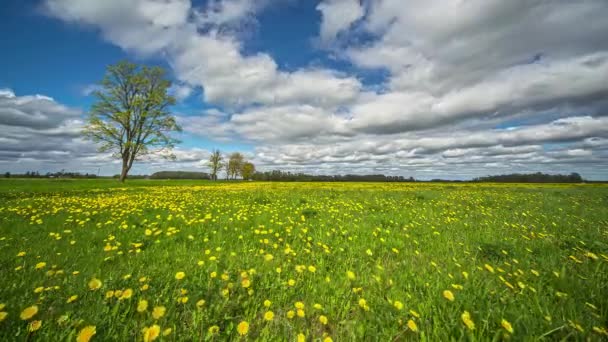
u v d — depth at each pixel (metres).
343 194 15.09
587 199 12.41
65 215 6.68
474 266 3.34
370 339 1.96
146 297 2.35
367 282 2.89
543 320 2.07
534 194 16.20
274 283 2.79
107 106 29.22
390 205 9.66
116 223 5.78
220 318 2.15
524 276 3.02
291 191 18.08
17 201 9.73
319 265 3.43
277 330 2.05
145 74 31.27
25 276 2.74
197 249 4.00
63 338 1.80
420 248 4.30
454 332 1.99
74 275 2.79
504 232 5.43
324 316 2.10
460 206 9.41
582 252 4.09
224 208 8.52
